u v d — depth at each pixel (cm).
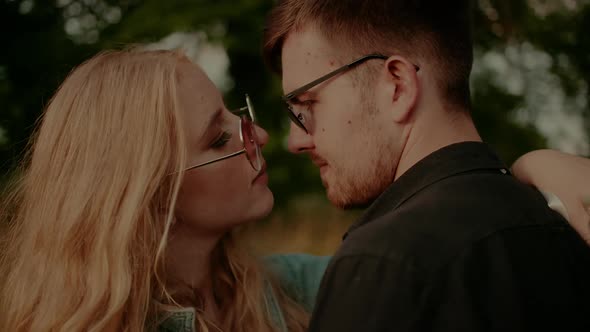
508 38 659
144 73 156
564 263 106
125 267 149
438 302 96
